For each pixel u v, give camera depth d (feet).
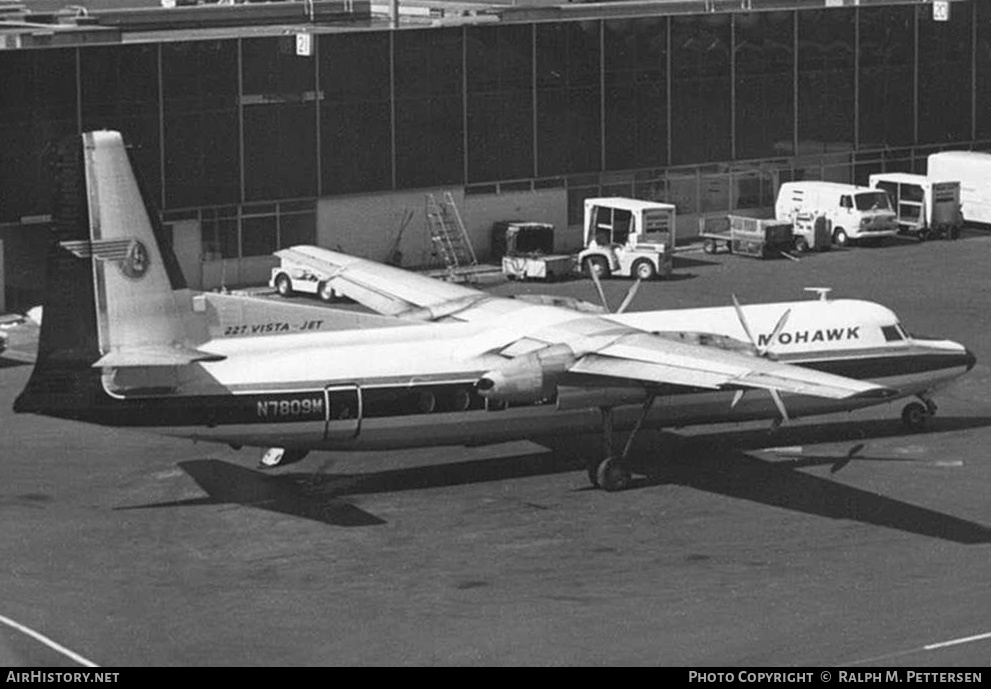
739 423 231.30
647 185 366.43
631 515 193.47
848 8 381.19
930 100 396.37
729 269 339.16
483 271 336.70
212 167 316.60
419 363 199.52
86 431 229.04
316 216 330.34
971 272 333.42
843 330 222.69
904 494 200.64
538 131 350.23
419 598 165.37
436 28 335.67
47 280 183.62
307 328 198.08
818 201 363.15
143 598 165.37
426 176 340.18
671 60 361.92
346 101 328.90
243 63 316.60
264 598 165.48
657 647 150.30
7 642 151.74
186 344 190.39
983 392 249.96
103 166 183.42
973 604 161.27
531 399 193.77
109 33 325.21
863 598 163.84
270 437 194.08
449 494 201.67
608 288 321.32
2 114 293.64
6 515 192.54
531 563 176.55
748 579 170.60
